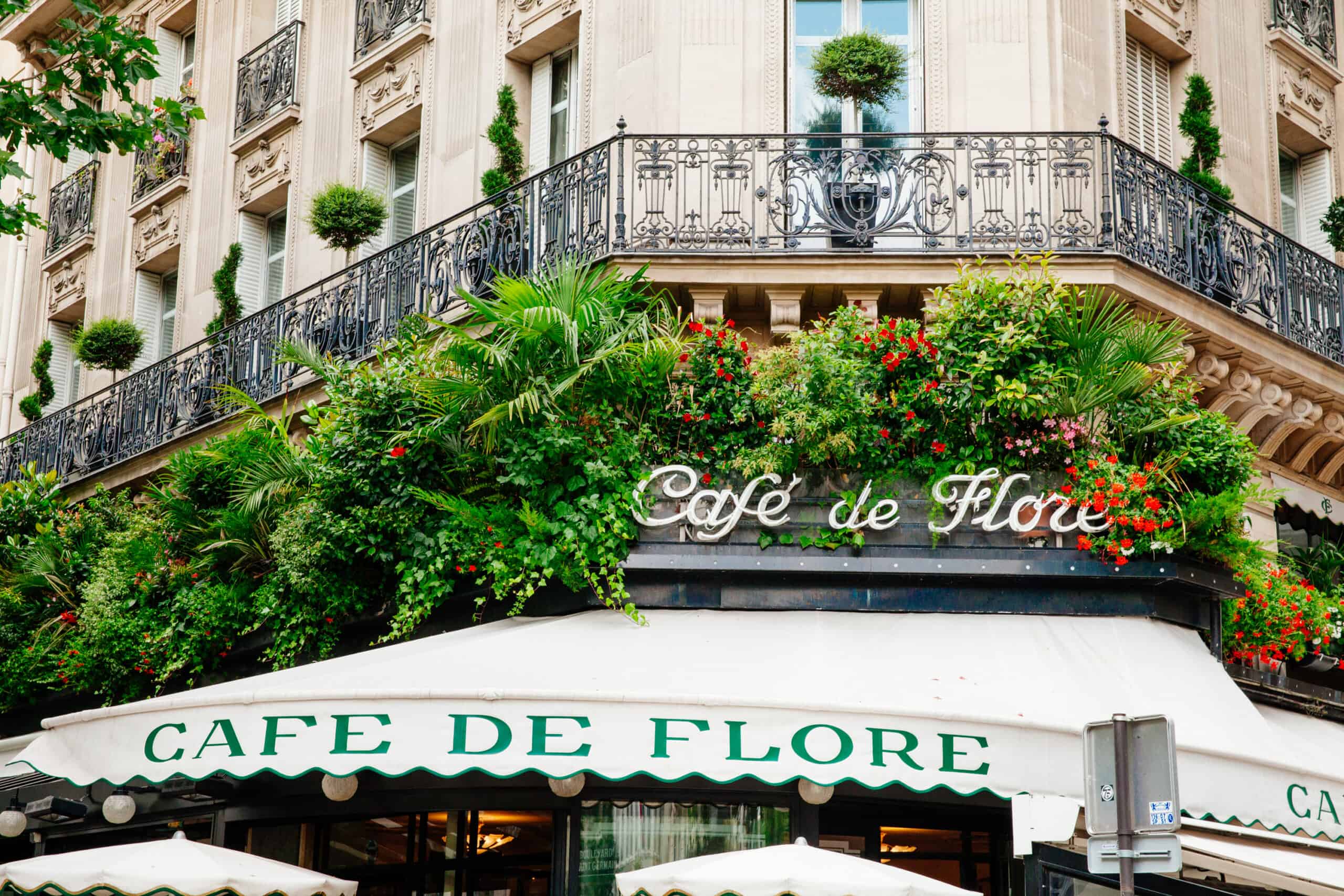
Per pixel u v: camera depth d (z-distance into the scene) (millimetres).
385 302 15445
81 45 13047
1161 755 7125
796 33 14836
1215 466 12453
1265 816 10141
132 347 19672
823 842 11617
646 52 14727
